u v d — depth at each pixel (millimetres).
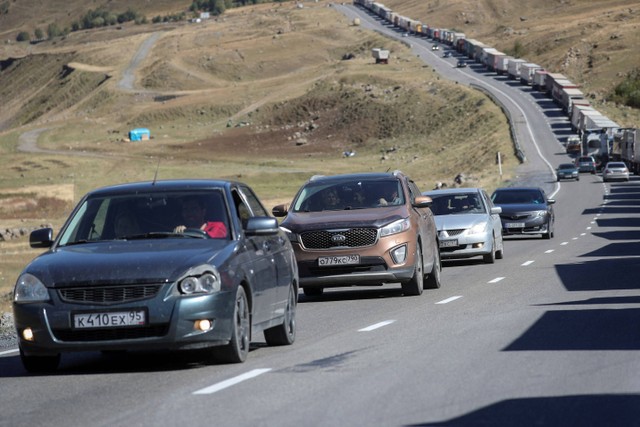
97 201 27406
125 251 24828
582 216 118250
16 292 24188
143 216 26766
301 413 18547
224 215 26688
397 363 24219
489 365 23531
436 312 35625
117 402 20469
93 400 20891
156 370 24734
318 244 41812
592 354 24750
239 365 24828
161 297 23547
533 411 18297
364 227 41531
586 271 51844
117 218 26828
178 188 27469
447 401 19359
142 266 23891
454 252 59625
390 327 31672
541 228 83062
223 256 24781
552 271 52688
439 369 23156
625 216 114062
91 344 23562
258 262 26547
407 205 43625
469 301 39125
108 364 26406
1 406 20719
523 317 32969
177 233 26234
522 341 27375
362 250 41375
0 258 106250
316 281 41812
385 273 41406
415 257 42094
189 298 23625
